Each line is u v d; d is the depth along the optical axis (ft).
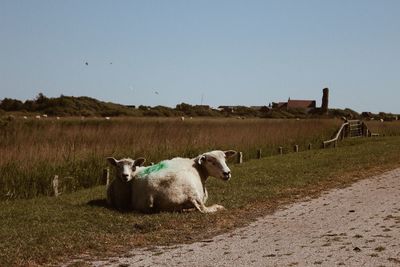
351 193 48.80
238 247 30.35
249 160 78.02
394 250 28.84
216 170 41.24
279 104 330.13
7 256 27.96
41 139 65.72
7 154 53.31
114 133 74.43
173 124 96.94
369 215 38.70
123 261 28.04
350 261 26.99
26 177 50.03
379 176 59.31
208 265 26.96
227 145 81.41
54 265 27.61
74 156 57.11
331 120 137.69
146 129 82.12
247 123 110.32
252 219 38.04
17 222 35.17
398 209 40.83
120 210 39.52
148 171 39.73
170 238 32.55
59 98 195.31
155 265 27.17
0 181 48.49
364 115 263.29
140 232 33.73
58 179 51.42
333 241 31.17
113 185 40.65
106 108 199.31
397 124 154.10
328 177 57.82
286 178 56.39
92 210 38.83
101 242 31.32
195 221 36.32
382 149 89.81
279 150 88.74
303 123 120.47
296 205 43.29
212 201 43.39
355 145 104.58
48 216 36.83
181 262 27.58
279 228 35.14
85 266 27.20
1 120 82.38
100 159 57.98
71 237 31.65
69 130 75.72
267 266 26.55
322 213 39.96
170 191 38.27
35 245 30.04
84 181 54.95
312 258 27.71
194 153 72.79
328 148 99.14
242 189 49.32
